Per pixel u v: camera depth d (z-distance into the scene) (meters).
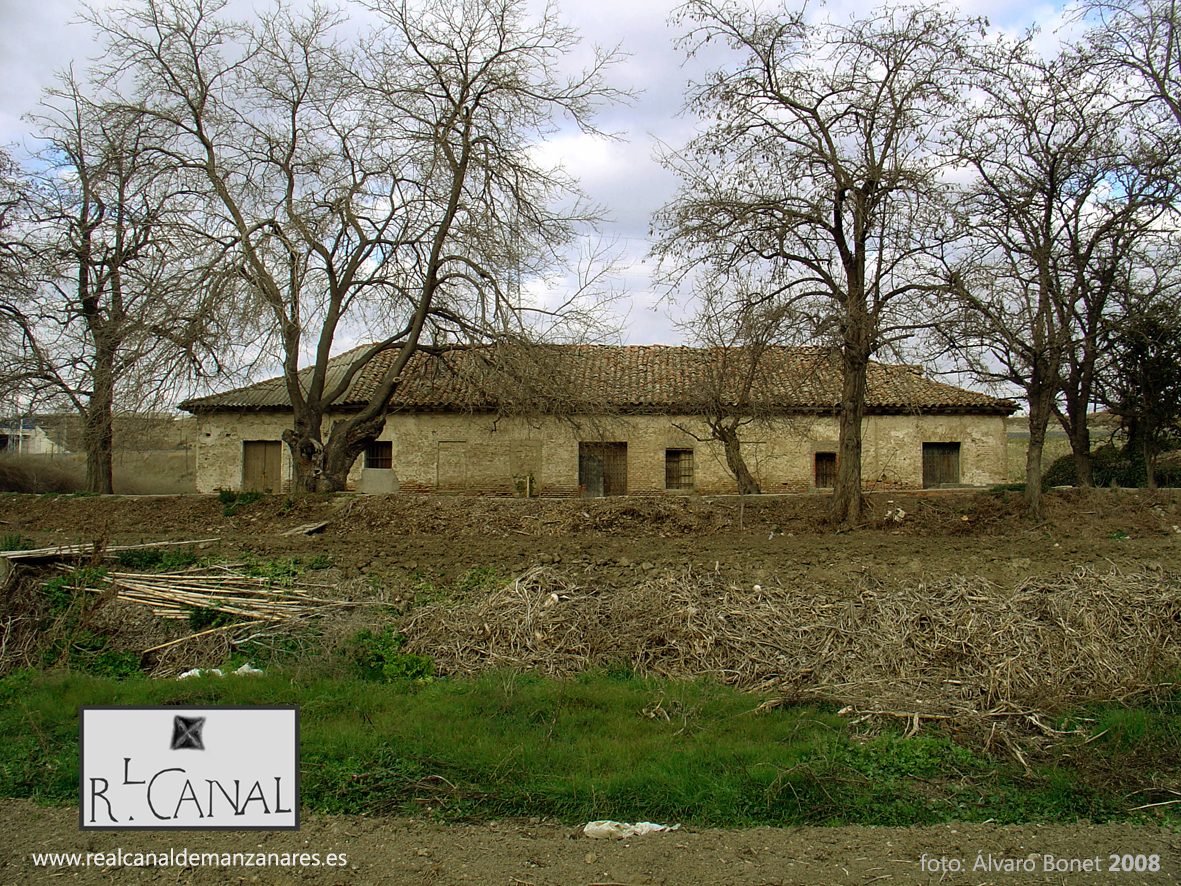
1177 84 15.30
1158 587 9.38
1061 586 9.55
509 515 15.51
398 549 12.49
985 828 5.19
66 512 16.06
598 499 16.25
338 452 17.31
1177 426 18.75
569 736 6.53
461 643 8.49
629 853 4.74
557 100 16.73
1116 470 20.89
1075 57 15.46
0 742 6.49
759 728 6.67
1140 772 5.98
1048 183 15.73
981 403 23.25
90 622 8.98
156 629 8.98
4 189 18.78
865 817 5.28
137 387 14.09
